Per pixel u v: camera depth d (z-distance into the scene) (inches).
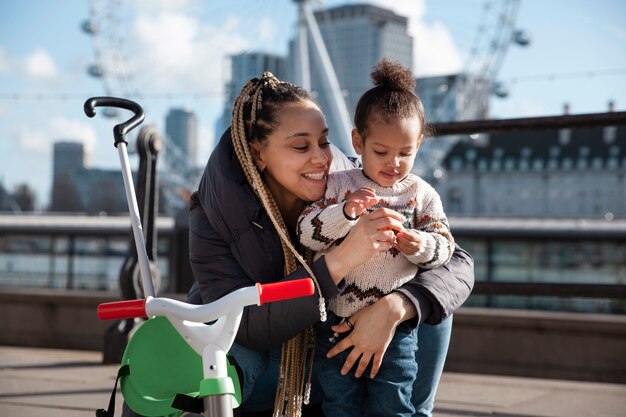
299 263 82.4
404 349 80.0
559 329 215.6
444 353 86.5
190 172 1614.2
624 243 627.2
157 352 66.8
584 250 636.7
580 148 3144.7
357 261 75.7
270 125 81.0
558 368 215.8
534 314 219.8
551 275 638.5
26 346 254.7
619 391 152.2
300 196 82.7
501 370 218.5
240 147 82.1
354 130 82.8
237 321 61.9
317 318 76.9
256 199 81.9
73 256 772.0
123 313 61.6
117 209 3860.7
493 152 3208.7
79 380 161.0
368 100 79.9
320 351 82.7
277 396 82.2
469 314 222.1
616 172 3083.2
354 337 78.2
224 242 83.1
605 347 213.0
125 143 83.7
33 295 254.5
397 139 78.4
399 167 80.0
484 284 151.6
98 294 249.8
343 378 80.9
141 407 65.9
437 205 83.1
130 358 67.4
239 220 81.5
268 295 60.7
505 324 218.7
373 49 2566.4
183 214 368.2
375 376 80.4
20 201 3892.7
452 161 3193.9
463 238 657.6
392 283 79.9
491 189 3186.5
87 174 3971.5
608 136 3152.1
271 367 84.5
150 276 80.9
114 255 764.6
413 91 81.7
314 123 81.4
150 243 186.1
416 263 80.0
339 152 94.7
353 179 82.7
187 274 366.3
